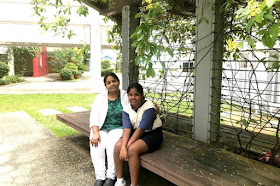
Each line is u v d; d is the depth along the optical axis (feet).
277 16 6.95
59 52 66.44
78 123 12.33
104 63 73.20
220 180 6.53
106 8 14.71
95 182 8.68
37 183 8.96
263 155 8.87
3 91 37.58
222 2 8.81
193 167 7.32
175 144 9.48
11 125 17.26
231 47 6.67
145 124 8.23
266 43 4.66
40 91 37.99
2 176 9.46
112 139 8.88
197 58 9.70
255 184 6.36
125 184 8.52
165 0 10.39
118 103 9.71
